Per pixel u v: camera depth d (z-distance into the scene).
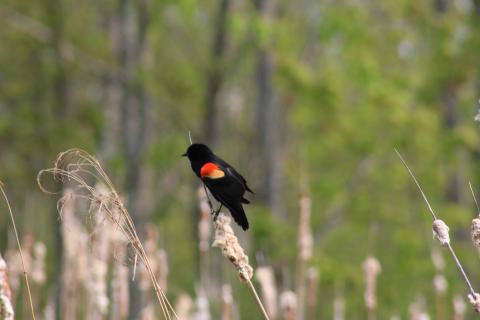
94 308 7.73
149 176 20.69
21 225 16.75
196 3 18.86
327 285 15.67
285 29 18.09
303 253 7.67
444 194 20.64
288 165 23.78
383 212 19.69
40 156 22.44
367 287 7.74
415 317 8.63
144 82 18.77
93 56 22.11
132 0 21.27
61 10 21.45
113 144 24.22
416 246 17.80
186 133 22.12
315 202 21.02
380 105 18.17
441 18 17.91
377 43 19.39
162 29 22.30
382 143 19.66
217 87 19.89
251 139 24.53
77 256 7.84
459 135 17.78
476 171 19.58
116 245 4.29
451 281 16.89
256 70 21.39
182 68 21.98
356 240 20.36
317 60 23.05
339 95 18.48
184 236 21.75
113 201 4.10
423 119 18.14
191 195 21.08
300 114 19.16
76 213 6.78
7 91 22.78
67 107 22.70
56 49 21.45
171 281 17.69
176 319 4.23
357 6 18.75
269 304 7.09
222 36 19.86
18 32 22.03
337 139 20.25
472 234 3.82
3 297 3.71
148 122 19.53
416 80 19.97
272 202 20.73
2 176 21.86
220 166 4.96
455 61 17.41
